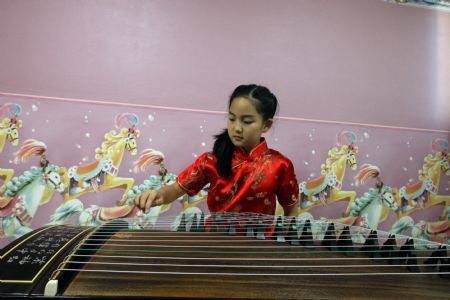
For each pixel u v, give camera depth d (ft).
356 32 5.15
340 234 2.17
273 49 4.85
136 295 1.24
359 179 4.99
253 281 1.44
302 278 1.52
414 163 5.22
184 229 2.45
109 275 1.41
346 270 1.66
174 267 1.56
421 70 5.36
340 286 1.46
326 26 5.05
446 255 1.78
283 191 3.58
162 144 4.47
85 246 1.76
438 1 5.46
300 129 4.86
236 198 3.44
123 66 4.43
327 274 1.59
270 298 1.29
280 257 1.82
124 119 4.40
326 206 4.83
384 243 1.98
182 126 4.53
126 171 4.36
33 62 4.23
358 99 5.10
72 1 4.36
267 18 4.84
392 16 5.29
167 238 2.12
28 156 4.16
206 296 1.27
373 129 5.12
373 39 5.21
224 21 4.71
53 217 4.18
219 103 4.65
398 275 1.63
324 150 4.91
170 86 4.53
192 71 4.59
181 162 4.50
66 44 4.32
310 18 4.99
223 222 2.67
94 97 4.34
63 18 4.33
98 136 4.32
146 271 1.48
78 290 1.25
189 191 3.58
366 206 4.98
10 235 4.08
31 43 4.24
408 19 5.35
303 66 4.94
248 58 4.76
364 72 5.15
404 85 5.29
